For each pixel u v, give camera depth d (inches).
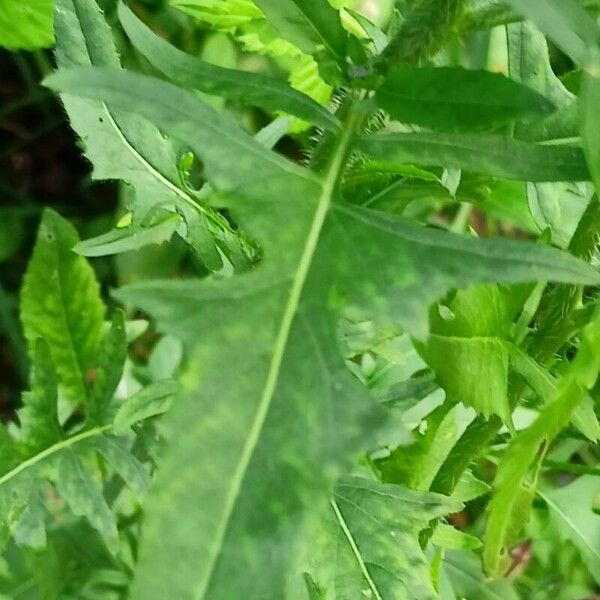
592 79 13.9
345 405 12.8
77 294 25.5
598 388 18.3
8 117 49.2
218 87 15.1
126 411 19.1
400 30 16.5
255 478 12.4
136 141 19.8
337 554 18.5
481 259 13.5
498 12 16.3
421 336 13.2
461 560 25.0
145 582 12.0
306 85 22.5
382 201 19.2
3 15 24.1
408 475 19.5
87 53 18.6
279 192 13.9
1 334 45.0
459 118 14.6
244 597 12.1
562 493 26.9
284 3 15.6
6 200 48.8
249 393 12.7
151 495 12.2
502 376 17.2
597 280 13.4
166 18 40.3
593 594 30.3
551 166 14.5
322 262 13.5
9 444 21.5
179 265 41.6
